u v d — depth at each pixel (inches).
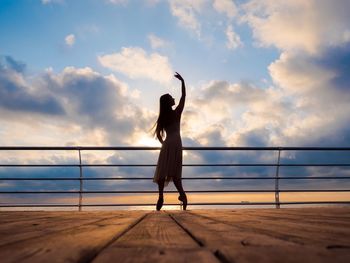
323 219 64.4
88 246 28.2
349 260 20.5
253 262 20.1
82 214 105.2
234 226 48.7
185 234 39.8
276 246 26.6
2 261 21.4
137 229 47.3
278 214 89.0
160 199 155.4
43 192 193.5
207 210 133.8
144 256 23.3
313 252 23.5
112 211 132.4
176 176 154.6
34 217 83.9
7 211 131.5
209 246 27.6
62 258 22.5
